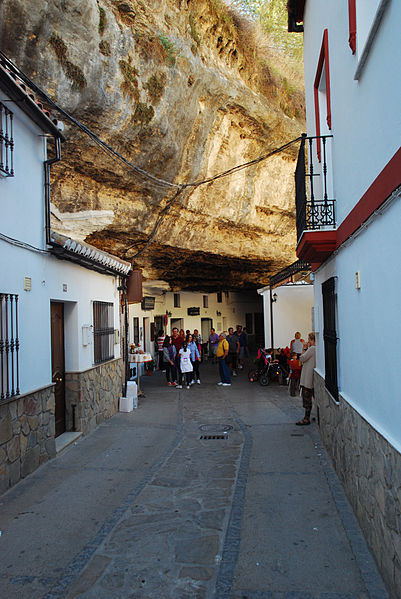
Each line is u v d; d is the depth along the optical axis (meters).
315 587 3.22
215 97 12.02
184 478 5.71
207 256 16.45
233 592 3.19
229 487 5.37
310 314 16.53
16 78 5.46
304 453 6.74
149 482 5.55
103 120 8.92
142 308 19.19
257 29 14.23
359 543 3.79
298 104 15.89
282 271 13.71
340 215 5.00
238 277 21.55
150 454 6.86
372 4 3.05
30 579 3.38
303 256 6.20
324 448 6.91
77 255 7.21
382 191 3.03
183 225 13.64
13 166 5.55
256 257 17.59
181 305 24.47
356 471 4.22
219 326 27.83
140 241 13.16
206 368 21.28
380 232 3.18
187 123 11.28
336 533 4.07
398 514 2.76
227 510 4.66
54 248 6.55
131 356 12.76
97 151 9.39
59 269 7.04
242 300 30.09
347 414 4.71
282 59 15.60
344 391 5.01
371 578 3.27
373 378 3.50
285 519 4.41
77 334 7.85
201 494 5.13
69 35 7.61
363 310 3.84
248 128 13.86
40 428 6.10
